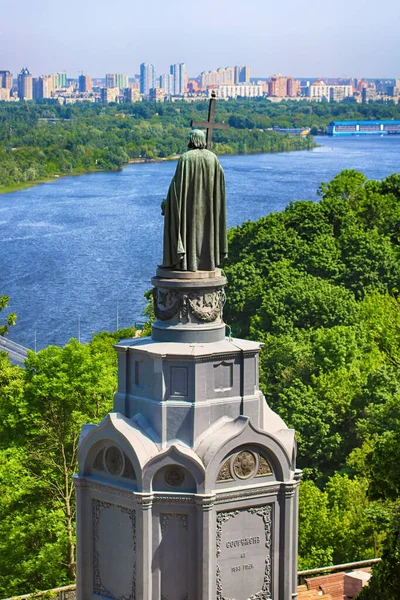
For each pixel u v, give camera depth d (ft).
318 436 295.69
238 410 103.65
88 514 105.60
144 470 100.22
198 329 103.96
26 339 554.87
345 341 341.62
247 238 492.13
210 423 102.42
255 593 103.55
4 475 206.59
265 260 464.24
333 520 222.28
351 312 395.14
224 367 103.19
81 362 221.66
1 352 259.19
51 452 221.46
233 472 101.55
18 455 213.46
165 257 104.83
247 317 431.43
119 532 103.60
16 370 237.45
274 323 388.98
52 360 221.05
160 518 101.24
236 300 432.25
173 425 101.91
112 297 652.07
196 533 100.83
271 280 431.43
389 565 137.28
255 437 101.55
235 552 102.53
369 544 220.84
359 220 522.88
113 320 594.24
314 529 220.84
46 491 217.77
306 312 392.47
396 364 298.35
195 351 101.55
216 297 105.09
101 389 221.66
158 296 105.60
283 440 104.99
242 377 103.71
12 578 201.36
